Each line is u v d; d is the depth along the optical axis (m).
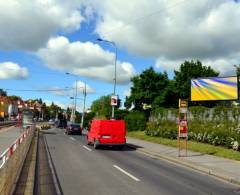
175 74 66.69
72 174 16.14
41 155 23.62
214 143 28.92
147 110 60.09
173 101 62.88
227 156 23.83
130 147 33.06
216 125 32.94
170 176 16.45
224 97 35.50
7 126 68.44
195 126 34.56
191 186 14.09
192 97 37.91
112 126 30.97
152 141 38.19
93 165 19.38
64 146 31.61
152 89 61.19
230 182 15.55
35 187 12.99
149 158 24.41
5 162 8.90
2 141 30.64
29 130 29.94
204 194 12.62
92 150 28.94
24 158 20.70
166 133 38.28
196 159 22.86
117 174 16.44
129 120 53.12
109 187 13.25
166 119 44.72
